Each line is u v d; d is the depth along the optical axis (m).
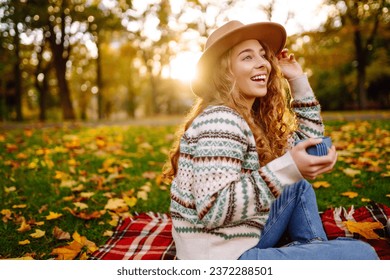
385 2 17.55
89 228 3.06
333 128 8.04
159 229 2.88
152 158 5.41
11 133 8.29
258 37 1.91
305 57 19.88
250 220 1.70
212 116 1.60
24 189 3.99
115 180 4.30
